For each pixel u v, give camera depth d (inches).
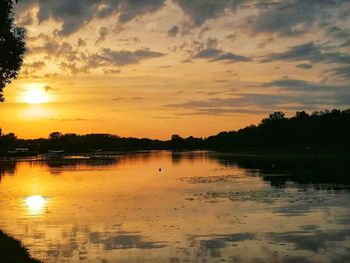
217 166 4869.6
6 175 4276.6
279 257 1004.6
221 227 1328.7
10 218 1587.1
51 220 1521.9
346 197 1935.3
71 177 3713.1
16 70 958.4
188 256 1025.5
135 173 4065.0
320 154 6850.4
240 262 972.6
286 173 3467.0
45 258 1023.6
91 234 1274.6
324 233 1223.5
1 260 896.9
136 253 1059.3
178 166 5206.7
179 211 1647.4
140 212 1644.9
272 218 1459.2
